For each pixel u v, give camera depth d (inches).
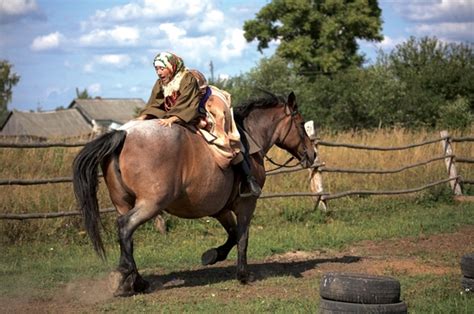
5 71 2171.5
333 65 2148.1
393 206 578.9
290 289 314.7
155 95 307.4
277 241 438.0
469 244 437.1
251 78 1531.7
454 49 1462.8
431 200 607.5
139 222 280.2
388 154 657.0
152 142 281.7
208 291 306.5
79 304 280.1
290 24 2186.3
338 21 2198.6
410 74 1444.4
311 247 425.4
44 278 328.8
